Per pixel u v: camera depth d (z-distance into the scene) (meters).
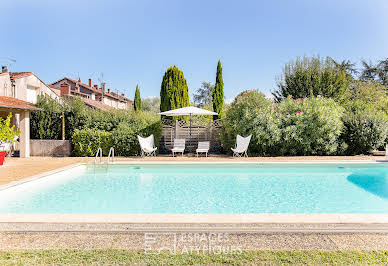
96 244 3.01
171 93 16.92
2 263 2.55
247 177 8.77
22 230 3.36
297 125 11.98
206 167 9.97
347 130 12.79
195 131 15.13
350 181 8.18
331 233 3.32
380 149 13.81
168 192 6.98
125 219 3.67
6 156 12.33
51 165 9.56
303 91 16.94
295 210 5.49
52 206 5.70
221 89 19.36
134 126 12.50
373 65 31.95
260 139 12.22
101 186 7.62
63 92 24.48
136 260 2.63
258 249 2.89
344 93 16.77
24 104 12.81
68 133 13.27
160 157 12.26
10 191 6.18
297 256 2.72
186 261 2.62
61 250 2.84
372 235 3.29
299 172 9.68
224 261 2.62
